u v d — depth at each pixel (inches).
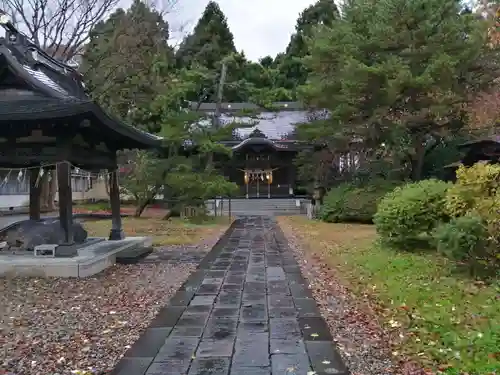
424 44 655.8
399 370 162.4
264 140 1336.1
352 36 706.2
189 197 800.3
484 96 621.6
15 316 234.2
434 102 641.0
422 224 390.6
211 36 1473.9
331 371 161.5
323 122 814.5
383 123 692.1
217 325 216.1
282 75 1594.5
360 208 738.2
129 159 801.6
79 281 318.0
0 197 930.1
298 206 1202.6
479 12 588.1
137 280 323.0
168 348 185.3
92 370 165.3
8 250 379.6
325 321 222.2
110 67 698.8
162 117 828.0
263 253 455.8
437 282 282.8
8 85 339.9
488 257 285.4
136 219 830.5
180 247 498.0
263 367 165.3
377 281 304.8
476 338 184.4
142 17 718.5
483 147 699.4
